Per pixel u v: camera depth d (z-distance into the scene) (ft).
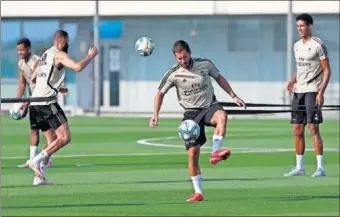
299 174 124.88
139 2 316.19
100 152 159.53
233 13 309.63
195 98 98.89
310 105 121.80
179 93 99.40
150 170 130.11
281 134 209.15
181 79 98.32
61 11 322.75
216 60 315.58
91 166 135.74
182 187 110.32
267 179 119.24
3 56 327.47
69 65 110.52
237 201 98.17
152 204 95.71
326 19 304.09
